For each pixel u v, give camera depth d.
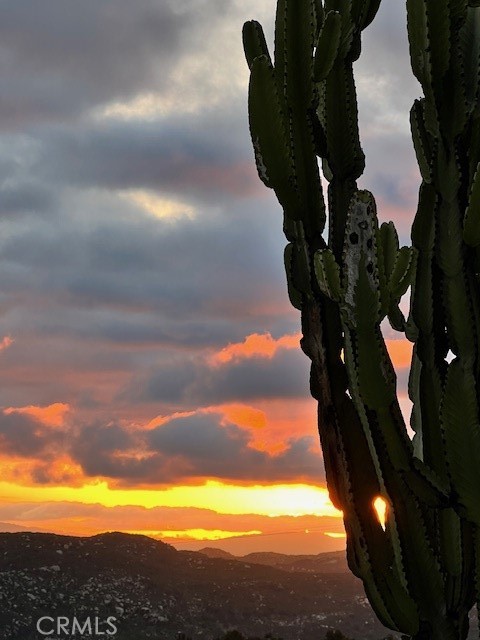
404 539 3.44
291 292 3.97
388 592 3.49
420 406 3.71
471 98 3.72
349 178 3.89
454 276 3.53
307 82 3.78
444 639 3.50
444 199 3.62
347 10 3.87
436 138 3.69
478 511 3.36
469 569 3.51
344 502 3.63
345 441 3.62
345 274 3.38
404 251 3.72
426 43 3.67
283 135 3.73
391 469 3.43
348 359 3.45
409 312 3.83
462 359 3.43
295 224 3.90
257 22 4.39
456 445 3.37
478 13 3.83
